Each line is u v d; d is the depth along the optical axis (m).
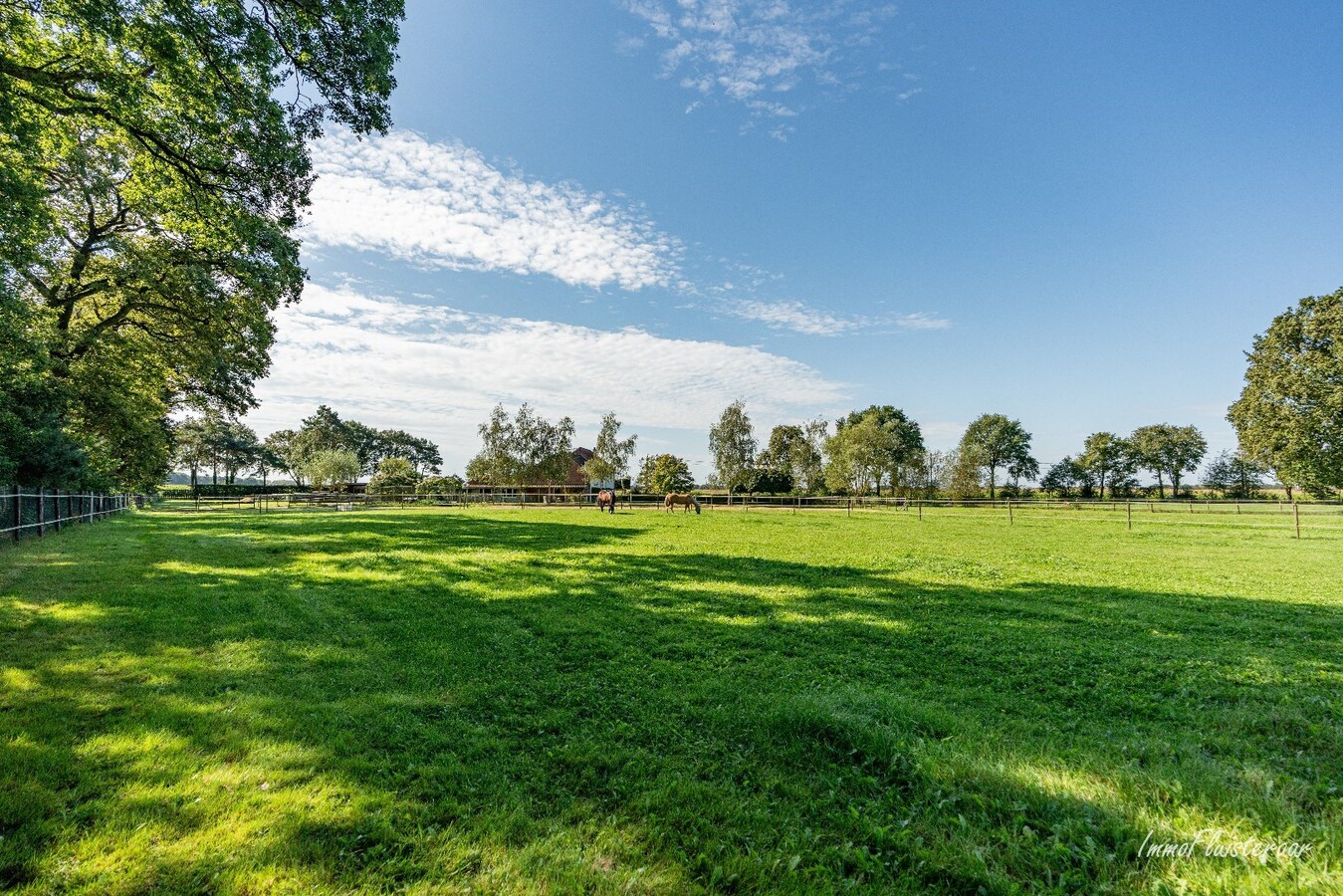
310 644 6.88
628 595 10.15
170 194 13.30
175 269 19.66
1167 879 2.81
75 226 19.25
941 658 6.93
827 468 69.00
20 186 10.84
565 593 10.23
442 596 9.84
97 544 15.66
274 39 11.08
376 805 3.48
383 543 17.41
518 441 63.28
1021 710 5.29
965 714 5.11
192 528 21.97
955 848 3.16
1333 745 4.46
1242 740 4.61
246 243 13.40
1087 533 24.53
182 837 3.10
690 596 10.17
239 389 29.47
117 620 7.54
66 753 3.97
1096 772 3.96
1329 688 5.89
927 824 3.39
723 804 3.60
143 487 31.77
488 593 10.14
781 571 13.03
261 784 3.68
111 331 21.22
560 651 6.95
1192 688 5.86
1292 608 9.70
